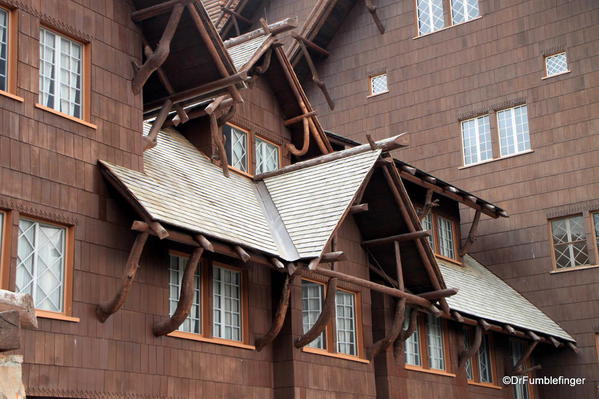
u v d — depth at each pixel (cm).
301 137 1998
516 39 2727
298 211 1728
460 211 2723
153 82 1638
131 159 1474
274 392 1658
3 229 1243
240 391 1572
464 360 2184
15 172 1268
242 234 1555
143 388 1380
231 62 1591
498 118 2728
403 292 1841
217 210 1584
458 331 2219
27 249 1273
